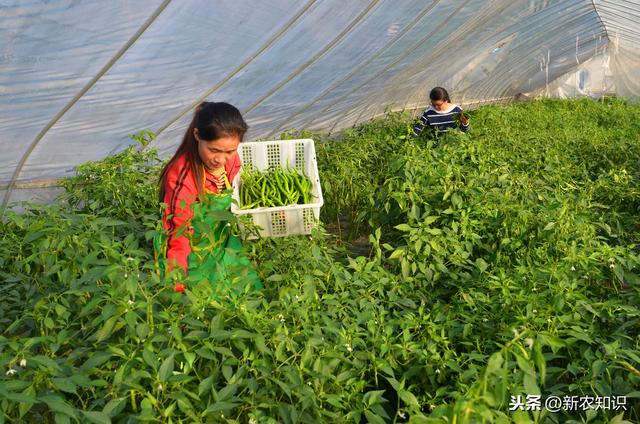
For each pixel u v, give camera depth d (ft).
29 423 8.70
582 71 63.93
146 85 16.96
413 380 10.71
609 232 15.56
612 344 9.50
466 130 27.76
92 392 8.57
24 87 14.60
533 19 38.27
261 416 8.27
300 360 9.64
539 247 14.66
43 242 11.29
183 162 11.59
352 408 9.23
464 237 15.42
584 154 28.96
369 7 20.24
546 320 10.39
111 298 9.04
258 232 14.21
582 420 8.50
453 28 29.07
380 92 33.12
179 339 8.72
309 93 25.43
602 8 42.39
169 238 11.48
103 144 19.19
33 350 10.41
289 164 16.52
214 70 18.12
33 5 12.41
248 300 10.18
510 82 56.34
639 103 56.18
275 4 16.65
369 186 20.11
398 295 12.99
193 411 7.87
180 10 14.65
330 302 11.27
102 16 13.64
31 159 17.79
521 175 20.06
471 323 11.60
